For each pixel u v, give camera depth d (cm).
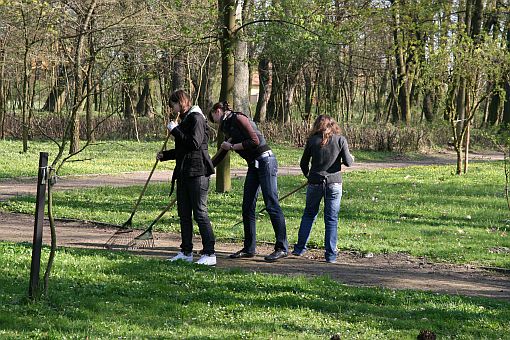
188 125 926
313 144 1019
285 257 1030
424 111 4509
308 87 4328
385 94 5359
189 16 2152
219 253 1038
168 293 740
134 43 2069
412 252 1101
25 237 1123
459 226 1338
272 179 992
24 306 657
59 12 2252
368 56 4172
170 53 2345
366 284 878
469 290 883
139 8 2111
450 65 2278
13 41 3012
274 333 621
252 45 3694
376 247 1116
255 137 980
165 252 1023
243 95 1784
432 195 1778
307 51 3784
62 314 648
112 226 1254
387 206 1566
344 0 2470
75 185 1928
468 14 2909
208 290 758
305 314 693
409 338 624
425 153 3672
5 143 3183
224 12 1695
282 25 1742
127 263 872
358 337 621
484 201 1675
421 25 2433
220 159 994
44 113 3812
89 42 2259
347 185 2017
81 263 855
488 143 4066
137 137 3400
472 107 2355
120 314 660
